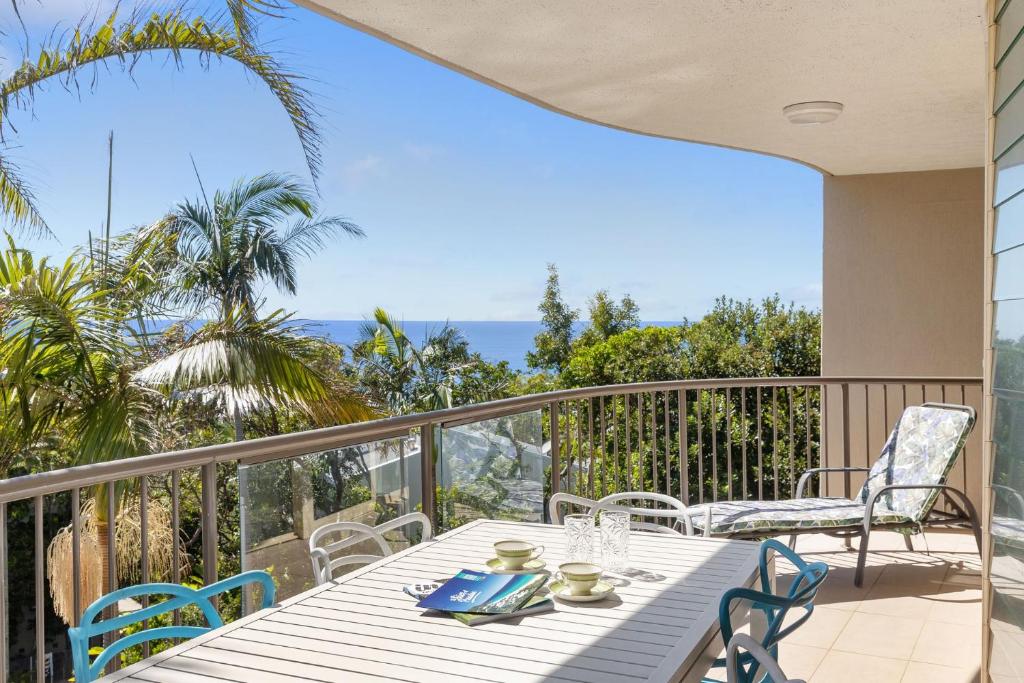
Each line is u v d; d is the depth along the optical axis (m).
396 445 3.98
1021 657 2.24
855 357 6.95
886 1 3.31
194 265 12.65
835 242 7.01
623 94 4.55
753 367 15.82
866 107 4.81
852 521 4.81
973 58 3.98
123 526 7.04
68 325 6.72
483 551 2.72
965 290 6.67
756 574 2.44
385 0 3.30
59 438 7.08
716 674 3.38
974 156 6.18
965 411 5.00
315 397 7.09
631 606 2.13
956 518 5.00
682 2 3.32
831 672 3.66
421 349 16.14
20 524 9.82
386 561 2.61
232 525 9.32
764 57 3.96
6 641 2.25
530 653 1.83
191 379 6.84
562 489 5.32
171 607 2.17
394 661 1.80
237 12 6.05
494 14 3.45
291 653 1.86
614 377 16.91
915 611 4.40
